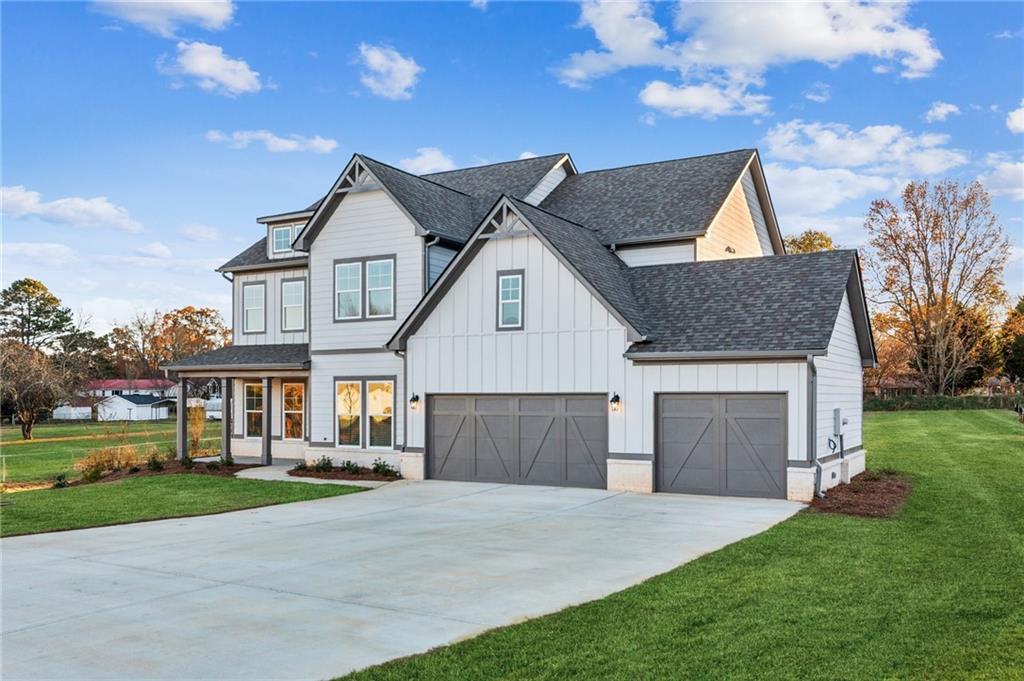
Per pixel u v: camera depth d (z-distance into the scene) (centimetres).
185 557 1154
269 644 731
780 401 1648
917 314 5669
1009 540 1189
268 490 1925
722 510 1523
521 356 1945
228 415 2459
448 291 2059
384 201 2228
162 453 2867
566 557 1112
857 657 672
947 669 642
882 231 5600
